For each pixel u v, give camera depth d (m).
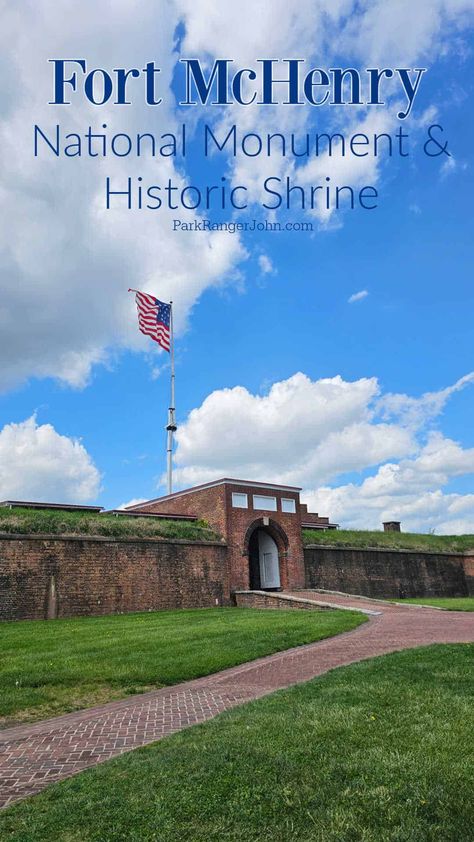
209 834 5.23
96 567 28.66
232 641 17.17
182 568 32.34
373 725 7.84
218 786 6.18
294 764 6.61
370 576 41.53
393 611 27.23
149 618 24.89
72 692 12.55
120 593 29.14
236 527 36.78
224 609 29.67
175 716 10.13
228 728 8.34
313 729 7.84
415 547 44.66
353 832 5.04
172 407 47.25
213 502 37.59
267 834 5.15
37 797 6.54
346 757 6.72
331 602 33.06
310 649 16.02
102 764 7.50
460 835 4.89
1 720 10.94
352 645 16.19
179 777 6.53
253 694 11.28
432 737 7.21
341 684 10.54
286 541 38.88
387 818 5.23
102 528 29.83
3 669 14.16
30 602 26.23
